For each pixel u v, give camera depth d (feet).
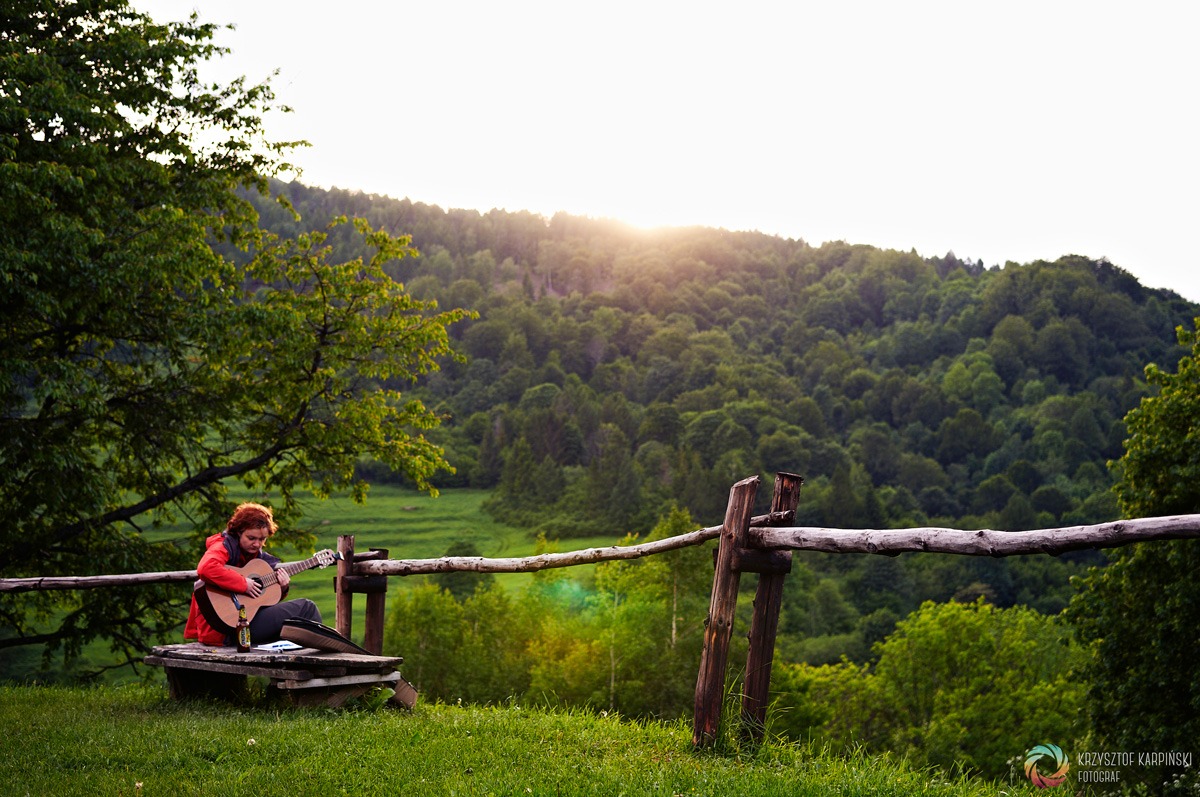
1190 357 77.00
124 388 74.79
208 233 79.25
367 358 81.30
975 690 168.14
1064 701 156.25
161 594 69.67
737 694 20.25
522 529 654.53
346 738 20.81
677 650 184.96
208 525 76.43
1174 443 73.15
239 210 79.56
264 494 82.38
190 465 82.89
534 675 197.57
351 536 28.35
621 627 190.80
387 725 22.11
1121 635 73.00
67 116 61.00
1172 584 67.46
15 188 54.54
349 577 28.07
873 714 177.68
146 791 17.21
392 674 25.14
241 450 82.33
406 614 236.22
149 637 75.15
